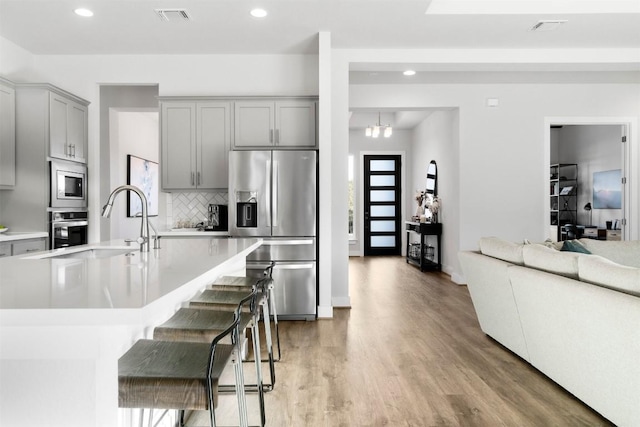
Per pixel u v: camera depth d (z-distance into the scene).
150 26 4.14
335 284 4.92
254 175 4.38
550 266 2.70
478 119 6.23
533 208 6.27
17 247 3.85
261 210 4.37
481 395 2.56
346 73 4.80
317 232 4.54
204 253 2.40
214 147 4.79
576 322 2.32
